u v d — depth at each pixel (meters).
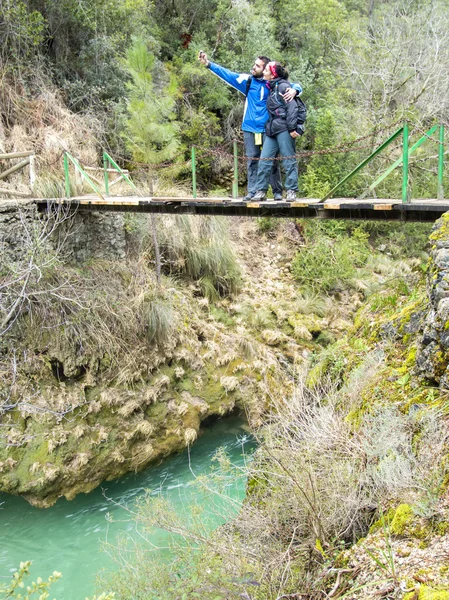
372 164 12.40
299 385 5.20
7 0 9.58
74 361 6.98
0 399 6.52
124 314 7.67
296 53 16.16
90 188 8.75
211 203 5.95
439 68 12.75
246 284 10.51
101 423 6.96
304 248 11.63
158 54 13.01
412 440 3.32
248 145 6.11
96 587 4.36
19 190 7.96
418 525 2.70
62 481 6.43
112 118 11.34
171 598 3.10
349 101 14.32
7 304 6.70
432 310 3.69
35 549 5.65
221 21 13.89
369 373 4.38
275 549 3.20
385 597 2.35
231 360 8.44
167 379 7.66
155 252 9.04
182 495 6.38
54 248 7.56
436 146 11.73
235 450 7.54
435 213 4.70
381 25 16.31
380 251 12.77
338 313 10.39
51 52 11.45
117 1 11.47
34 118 9.89
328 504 3.23
